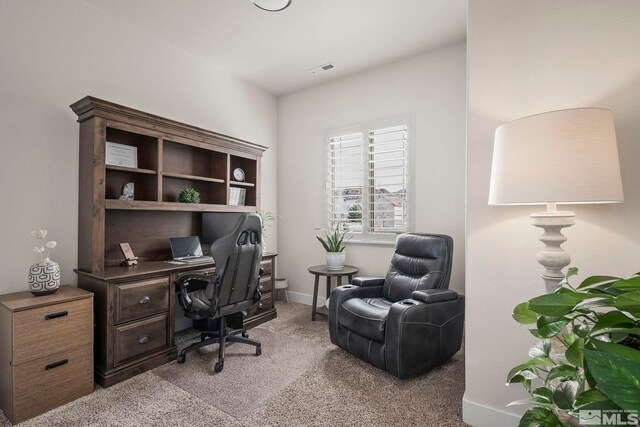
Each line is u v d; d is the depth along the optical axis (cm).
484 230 161
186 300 225
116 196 250
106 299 198
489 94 159
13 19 204
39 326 170
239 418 165
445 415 169
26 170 209
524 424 88
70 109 229
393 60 328
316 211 390
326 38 287
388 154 340
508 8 155
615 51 132
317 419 165
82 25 236
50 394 173
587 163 104
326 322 319
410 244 271
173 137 265
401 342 197
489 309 159
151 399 182
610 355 59
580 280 139
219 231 315
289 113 414
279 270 421
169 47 296
